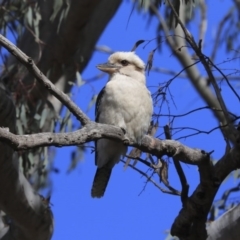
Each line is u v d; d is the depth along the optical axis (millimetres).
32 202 10781
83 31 14891
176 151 8523
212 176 8828
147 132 10227
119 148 10383
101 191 10859
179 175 9055
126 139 8086
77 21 14664
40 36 14938
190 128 9023
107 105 10188
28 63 7445
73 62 15039
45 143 6766
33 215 10898
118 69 10867
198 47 8867
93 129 7562
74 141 7121
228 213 9867
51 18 13234
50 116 13727
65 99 7617
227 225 9812
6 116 9742
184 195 9141
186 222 9195
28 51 14977
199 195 8984
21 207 10727
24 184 10609
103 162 10680
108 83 10414
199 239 9281
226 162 8750
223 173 8820
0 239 11664
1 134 6379
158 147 8477
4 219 12070
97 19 15039
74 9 14461
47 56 14961
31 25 13750
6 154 9766
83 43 15047
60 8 13672
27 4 13820
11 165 10016
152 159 9469
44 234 11281
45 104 13859
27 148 6613
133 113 10047
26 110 13500
